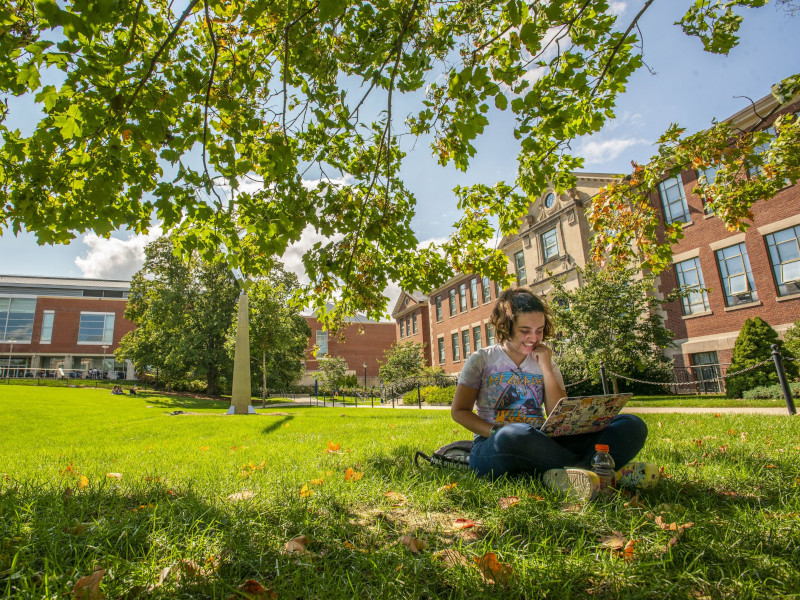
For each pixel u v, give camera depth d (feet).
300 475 11.23
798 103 42.86
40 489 9.50
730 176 18.65
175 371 109.81
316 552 6.31
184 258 12.57
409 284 17.12
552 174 12.19
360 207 12.50
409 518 7.69
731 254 51.03
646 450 13.51
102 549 6.12
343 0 8.46
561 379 10.24
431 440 18.98
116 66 8.92
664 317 57.36
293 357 118.01
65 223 10.14
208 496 8.88
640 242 18.52
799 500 7.75
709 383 52.06
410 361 110.93
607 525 6.84
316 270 12.01
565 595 4.87
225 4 11.54
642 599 4.86
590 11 10.88
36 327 158.81
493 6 10.50
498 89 8.89
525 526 6.93
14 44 8.57
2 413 49.60
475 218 17.04
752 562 5.51
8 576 5.36
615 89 11.68
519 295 10.27
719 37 13.14
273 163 11.03
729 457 11.78
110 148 9.31
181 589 5.19
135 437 27.45
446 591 5.24
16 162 10.12
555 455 9.05
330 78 12.30
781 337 45.68
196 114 10.04
